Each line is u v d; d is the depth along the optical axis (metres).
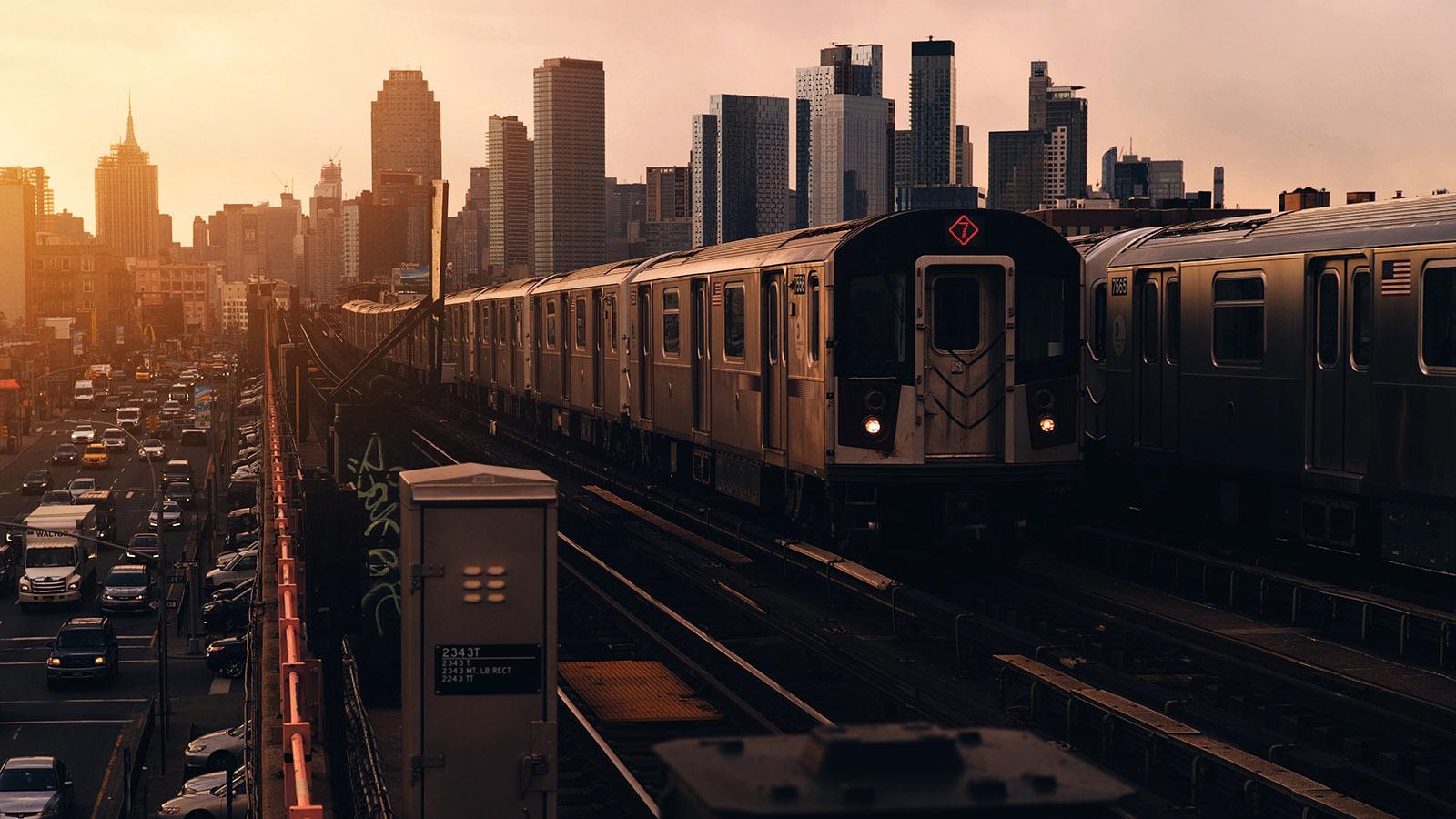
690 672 13.31
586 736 11.19
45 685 43.09
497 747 8.18
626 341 25.73
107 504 74.88
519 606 8.17
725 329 19.97
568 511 24.45
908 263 15.73
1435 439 13.73
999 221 15.79
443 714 8.13
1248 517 17.62
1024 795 2.53
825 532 17.48
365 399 12.72
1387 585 15.78
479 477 8.17
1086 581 17.16
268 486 20.97
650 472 25.72
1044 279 15.91
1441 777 9.73
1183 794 9.82
